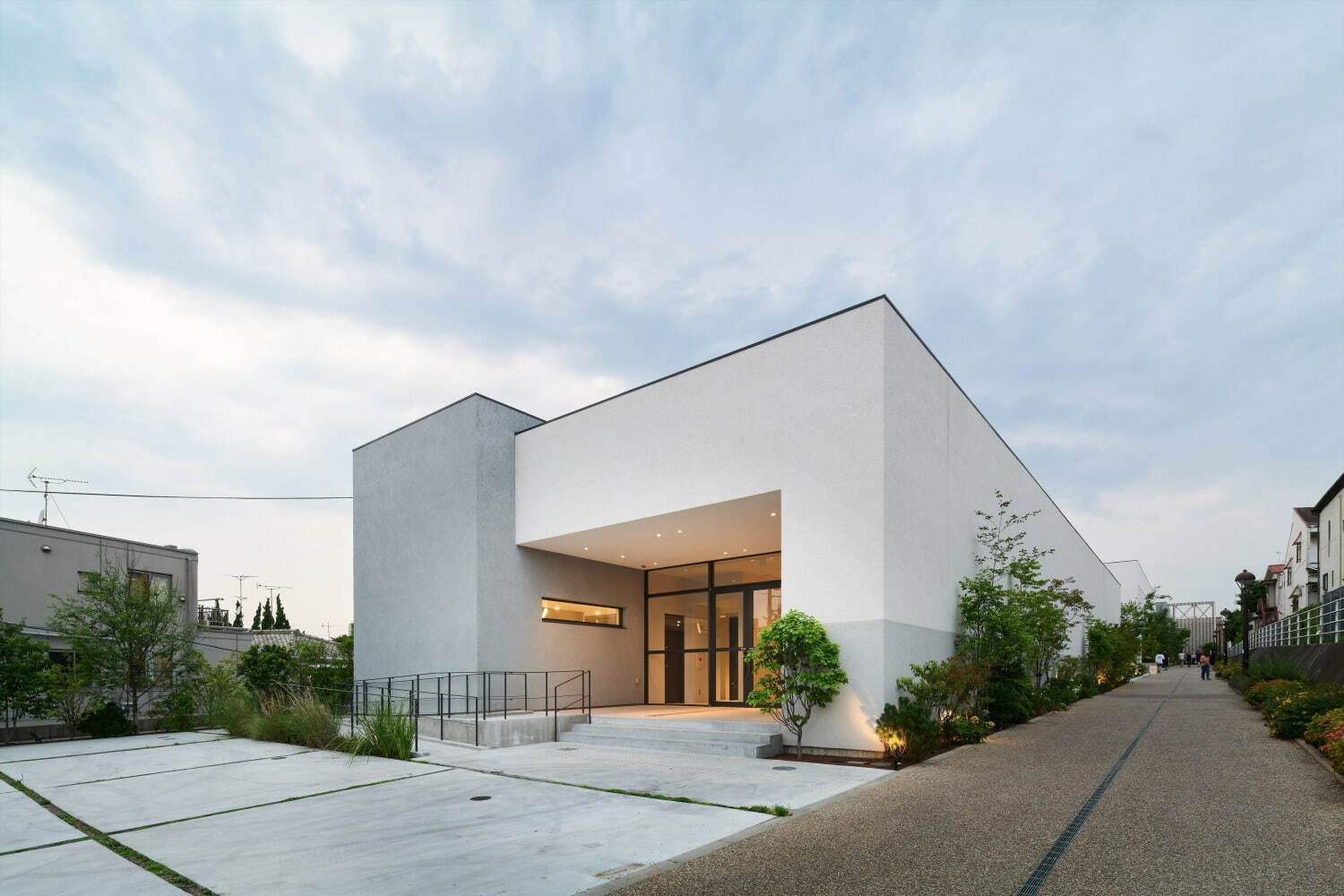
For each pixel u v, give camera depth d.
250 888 4.53
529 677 15.46
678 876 4.63
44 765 9.82
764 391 11.85
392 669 16.61
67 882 4.73
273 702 13.48
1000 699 12.92
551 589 16.33
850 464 10.64
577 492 14.56
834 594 10.51
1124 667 27.91
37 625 17.11
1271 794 6.84
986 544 15.82
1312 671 18.94
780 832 5.73
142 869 5.00
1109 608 39.75
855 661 10.15
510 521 15.67
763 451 11.72
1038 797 6.93
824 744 10.29
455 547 15.36
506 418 16.03
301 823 6.29
